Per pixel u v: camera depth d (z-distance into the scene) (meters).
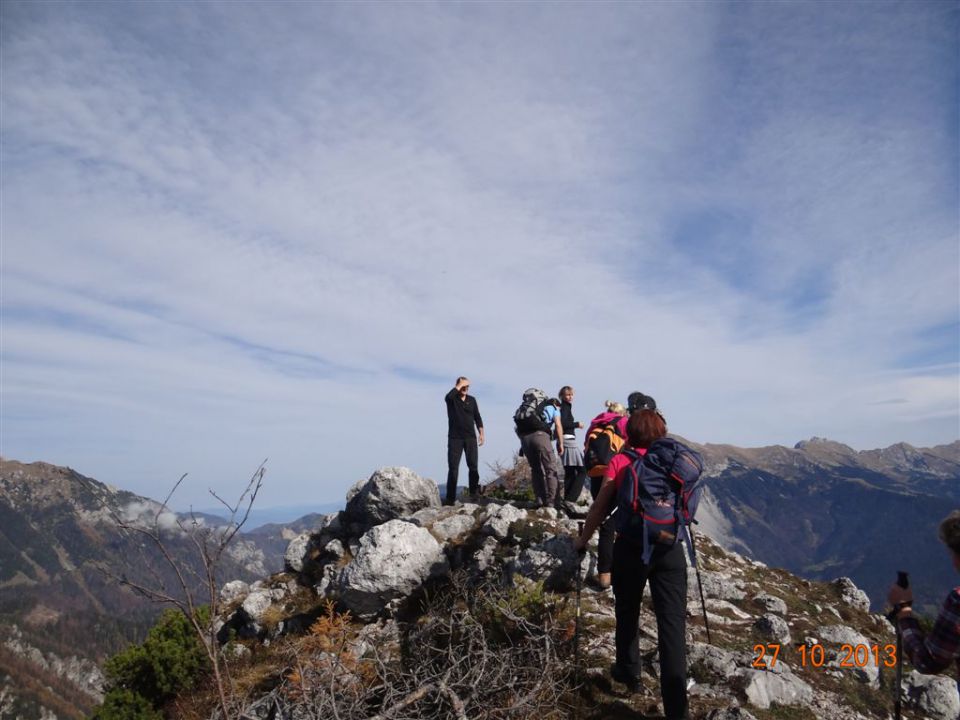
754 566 11.40
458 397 13.85
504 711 5.83
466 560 10.22
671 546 5.34
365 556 9.75
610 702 6.01
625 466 5.75
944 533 3.69
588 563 8.62
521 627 7.14
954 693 6.85
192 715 8.59
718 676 6.53
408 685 6.38
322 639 8.01
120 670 9.73
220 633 11.02
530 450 11.73
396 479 12.66
